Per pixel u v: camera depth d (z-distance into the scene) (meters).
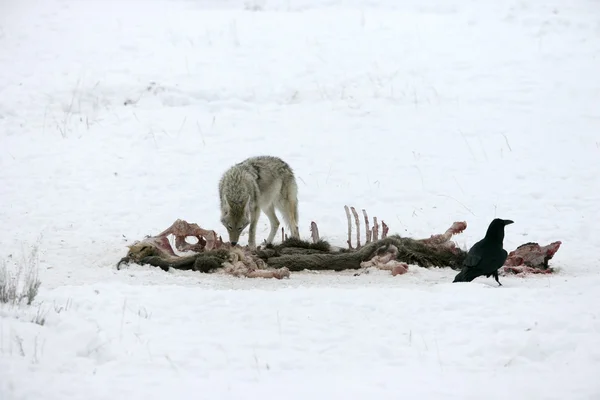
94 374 8.68
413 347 9.83
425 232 18.19
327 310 11.10
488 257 12.94
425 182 21.28
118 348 9.41
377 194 20.67
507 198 20.08
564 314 10.72
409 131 24.92
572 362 9.30
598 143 23.55
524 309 11.04
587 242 17.33
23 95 27.28
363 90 28.11
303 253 15.55
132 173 21.83
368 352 9.66
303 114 26.44
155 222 18.64
